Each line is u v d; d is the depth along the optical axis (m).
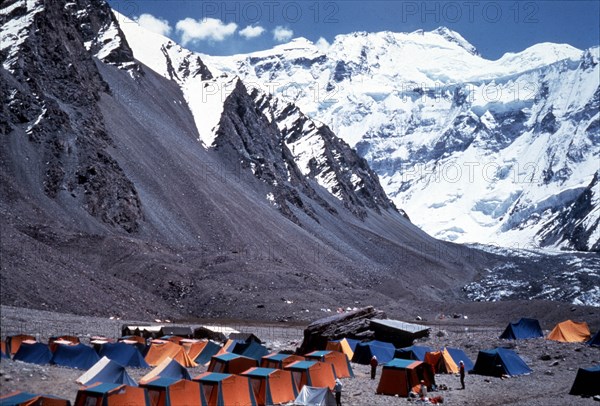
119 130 150.12
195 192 146.88
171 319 88.12
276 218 166.50
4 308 64.50
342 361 52.22
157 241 120.06
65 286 77.88
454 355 58.41
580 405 44.50
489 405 43.78
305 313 99.25
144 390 35.97
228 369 45.81
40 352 45.19
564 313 106.38
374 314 73.19
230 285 106.88
